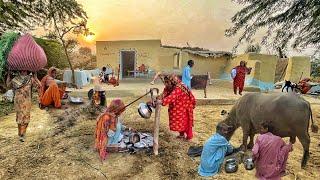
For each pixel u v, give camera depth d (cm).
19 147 636
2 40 720
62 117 829
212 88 1479
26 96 673
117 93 1162
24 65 666
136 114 893
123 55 1800
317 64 2003
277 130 538
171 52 1800
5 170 540
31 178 517
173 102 655
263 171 432
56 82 978
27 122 679
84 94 1123
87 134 711
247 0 984
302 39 911
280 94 544
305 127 524
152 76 1772
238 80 1227
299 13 871
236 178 525
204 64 1848
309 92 1468
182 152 622
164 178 526
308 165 591
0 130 743
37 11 1366
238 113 596
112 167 557
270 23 938
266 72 1539
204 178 525
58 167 553
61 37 1450
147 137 677
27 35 688
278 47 964
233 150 563
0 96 1061
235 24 1018
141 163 572
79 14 1463
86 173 536
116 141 616
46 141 668
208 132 762
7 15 1230
